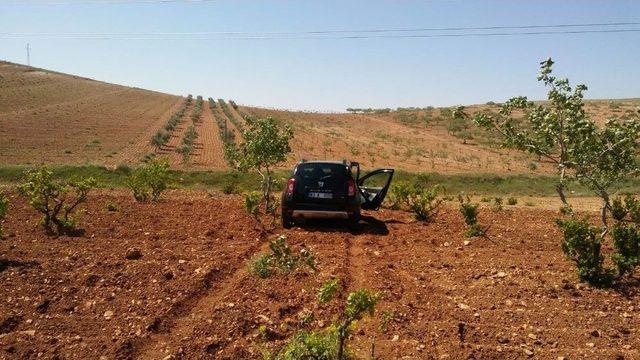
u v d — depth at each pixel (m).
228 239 10.48
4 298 6.65
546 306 6.88
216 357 5.29
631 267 7.99
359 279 7.99
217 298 7.02
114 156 37.41
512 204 19.55
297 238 10.73
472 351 5.50
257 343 5.60
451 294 7.33
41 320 6.05
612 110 69.75
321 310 6.55
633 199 10.55
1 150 37.62
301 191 11.64
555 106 8.25
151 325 5.96
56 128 51.88
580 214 14.85
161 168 15.18
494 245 10.32
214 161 36.19
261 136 13.38
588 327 6.23
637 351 5.62
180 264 8.32
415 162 40.72
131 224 11.48
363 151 46.41
